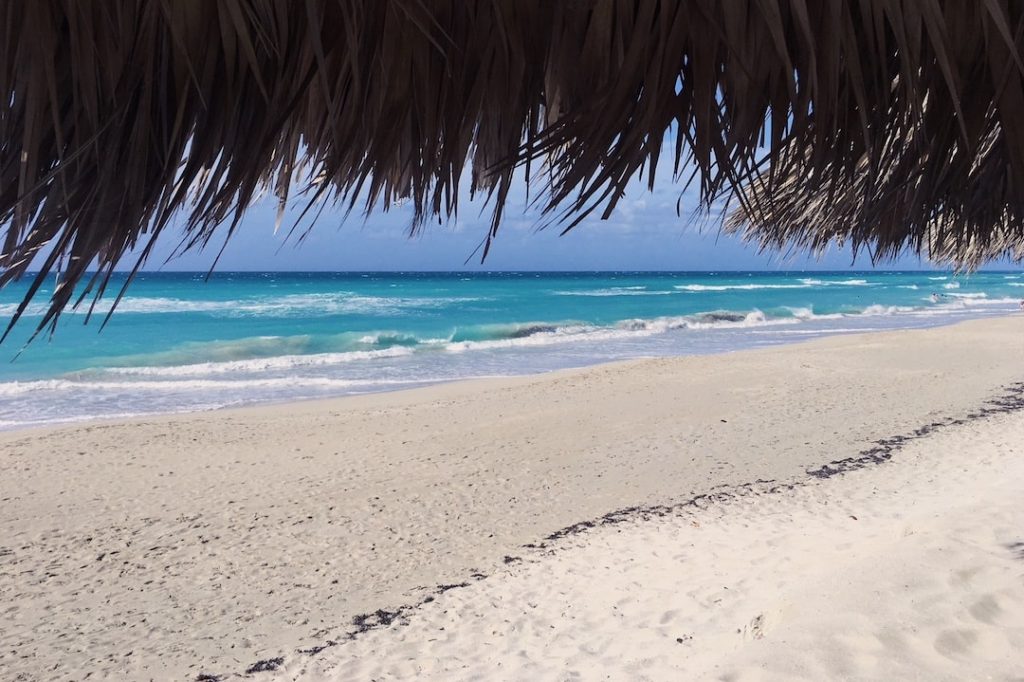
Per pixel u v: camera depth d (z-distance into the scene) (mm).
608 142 824
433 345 23688
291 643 5145
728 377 15000
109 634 5340
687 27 841
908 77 873
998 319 27078
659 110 835
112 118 701
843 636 3623
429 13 796
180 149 734
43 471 9352
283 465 9531
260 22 770
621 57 878
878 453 9234
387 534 7070
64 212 694
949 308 39969
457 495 8156
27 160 692
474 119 895
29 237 687
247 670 4797
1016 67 944
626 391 13781
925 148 990
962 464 8500
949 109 977
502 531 7070
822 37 869
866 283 74750
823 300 46281
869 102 925
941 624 3666
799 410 11844
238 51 759
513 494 8148
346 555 6609
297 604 5738
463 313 36250
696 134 827
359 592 5895
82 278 692
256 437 11008
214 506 7973
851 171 918
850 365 16344
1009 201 1136
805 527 6578
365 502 7996
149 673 4832
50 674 4836
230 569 6375
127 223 705
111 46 722
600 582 5703
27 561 6559
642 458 9367
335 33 829
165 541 7000
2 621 5527
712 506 7477
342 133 847
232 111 752
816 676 3312
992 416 11102
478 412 12375
